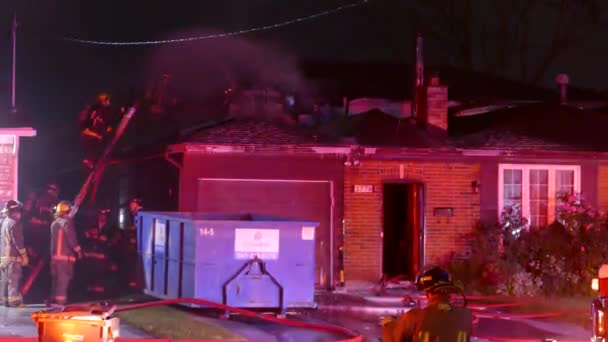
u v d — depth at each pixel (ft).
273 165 66.74
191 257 51.49
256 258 51.11
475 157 70.18
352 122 73.72
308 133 68.54
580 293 63.67
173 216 55.83
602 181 72.74
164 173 71.00
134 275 65.05
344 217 67.97
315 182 67.46
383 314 56.80
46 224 69.10
